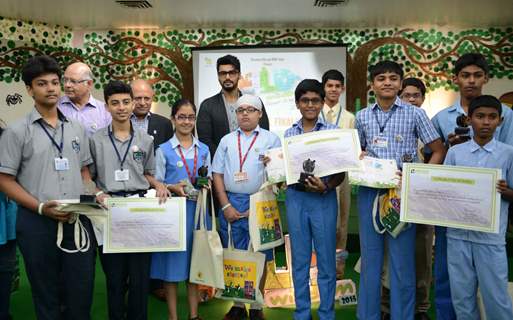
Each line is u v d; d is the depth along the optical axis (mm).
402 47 6402
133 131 2531
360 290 2572
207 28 6504
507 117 2520
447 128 2693
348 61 6441
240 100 2775
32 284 2217
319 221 2547
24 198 2121
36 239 2164
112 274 2471
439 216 2244
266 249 2762
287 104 6426
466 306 2295
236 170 2750
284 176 2518
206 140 3301
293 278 2639
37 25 6172
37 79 2119
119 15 5914
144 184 2525
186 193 2631
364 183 2342
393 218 2346
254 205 2633
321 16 6027
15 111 6148
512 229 4645
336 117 3705
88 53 6504
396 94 2498
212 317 3010
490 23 6242
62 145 2219
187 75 6527
